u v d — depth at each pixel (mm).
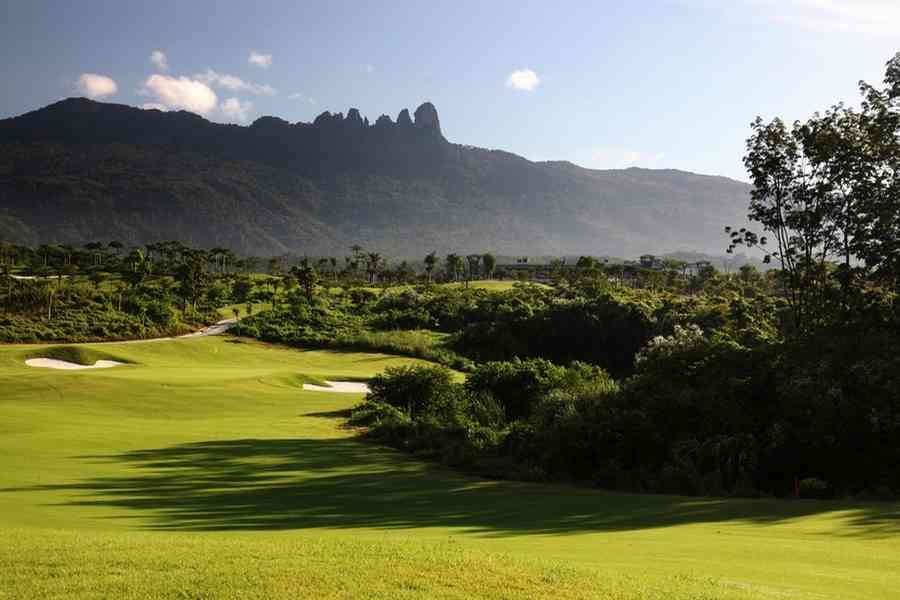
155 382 60031
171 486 27453
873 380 35906
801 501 26469
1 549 13789
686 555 15586
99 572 12305
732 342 43875
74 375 58062
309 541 15922
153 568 12641
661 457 36344
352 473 33719
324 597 11227
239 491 27297
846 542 17391
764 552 15977
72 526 18844
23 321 97750
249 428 47125
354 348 106812
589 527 20766
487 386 57094
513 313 115250
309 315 122062
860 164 45000
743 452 33656
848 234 46094
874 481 32906
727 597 11562
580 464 36781
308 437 45344
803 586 12641
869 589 12469
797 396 36125
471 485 31797
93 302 111812
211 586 11609
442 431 46000
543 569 13211
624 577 12859
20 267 157875
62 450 33562
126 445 36750
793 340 42344
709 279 171125
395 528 20547
